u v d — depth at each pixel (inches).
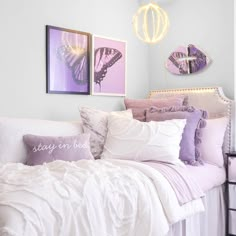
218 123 107.3
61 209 53.1
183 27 127.7
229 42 116.6
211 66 121.3
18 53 97.7
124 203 64.4
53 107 107.1
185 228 81.1
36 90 102.3
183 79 129.2
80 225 54.6
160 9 128.0
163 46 133.7
